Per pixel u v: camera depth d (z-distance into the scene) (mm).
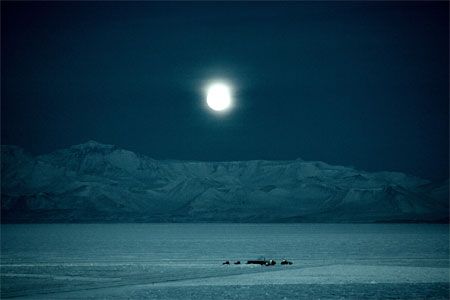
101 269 85812
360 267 88250
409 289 65375
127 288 65000
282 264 94188
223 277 74750
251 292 62656
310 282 70188
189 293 62000
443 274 78750
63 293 61844
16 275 77938
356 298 60125
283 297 60281
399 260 102062
